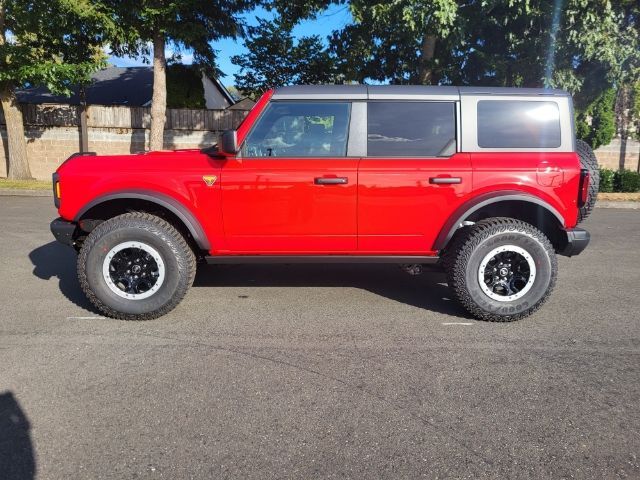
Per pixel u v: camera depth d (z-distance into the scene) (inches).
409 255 172.1
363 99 166.9
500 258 169.2
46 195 506.6
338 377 130.0
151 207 177.3
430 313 179.8
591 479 92.1
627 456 98.8
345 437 104.0
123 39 538.0
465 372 133.4
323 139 167.5
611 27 377.1
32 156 656.4
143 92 879.7
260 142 167.5
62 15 498.3
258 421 109.3
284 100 166.4
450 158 165.9
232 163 164.9
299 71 682.2
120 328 161.9
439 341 154.3
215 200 164.4
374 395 120.9
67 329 160.6
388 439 103.4
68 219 169.3
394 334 159.8
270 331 161.3
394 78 530.9
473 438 104.2
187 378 128.6
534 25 401.4
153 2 534.9
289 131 167.8
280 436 104.0
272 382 127.0
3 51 525.0
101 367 134.0
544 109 168.7
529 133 168.4
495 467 95.2
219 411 113.2
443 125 167.8
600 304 190.9
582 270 241.6
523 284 169.8
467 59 474.6
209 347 148.1
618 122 632.4
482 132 167.9
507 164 164.7
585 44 373.4
